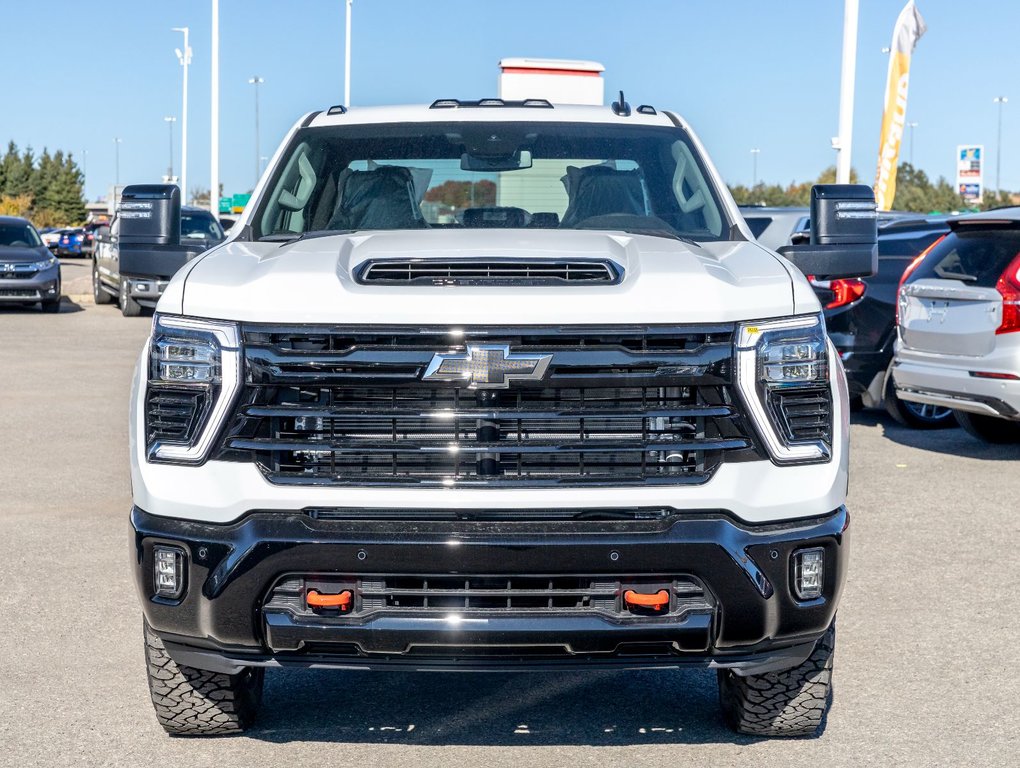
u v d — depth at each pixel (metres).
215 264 4.33
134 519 4.04
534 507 3.88
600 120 5.78
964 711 4.97
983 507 8.70
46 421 12.15
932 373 10.53
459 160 5.53
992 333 10.05
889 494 9.12
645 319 3.92
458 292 3.96
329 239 4.62
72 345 19.55
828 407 4.06
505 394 3.93
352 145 5.63
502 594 3.88
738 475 3.93
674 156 5.62
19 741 4.59
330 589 3.90
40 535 7.71
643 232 5.10
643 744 4.62
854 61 19.97
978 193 55.47
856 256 4.86
